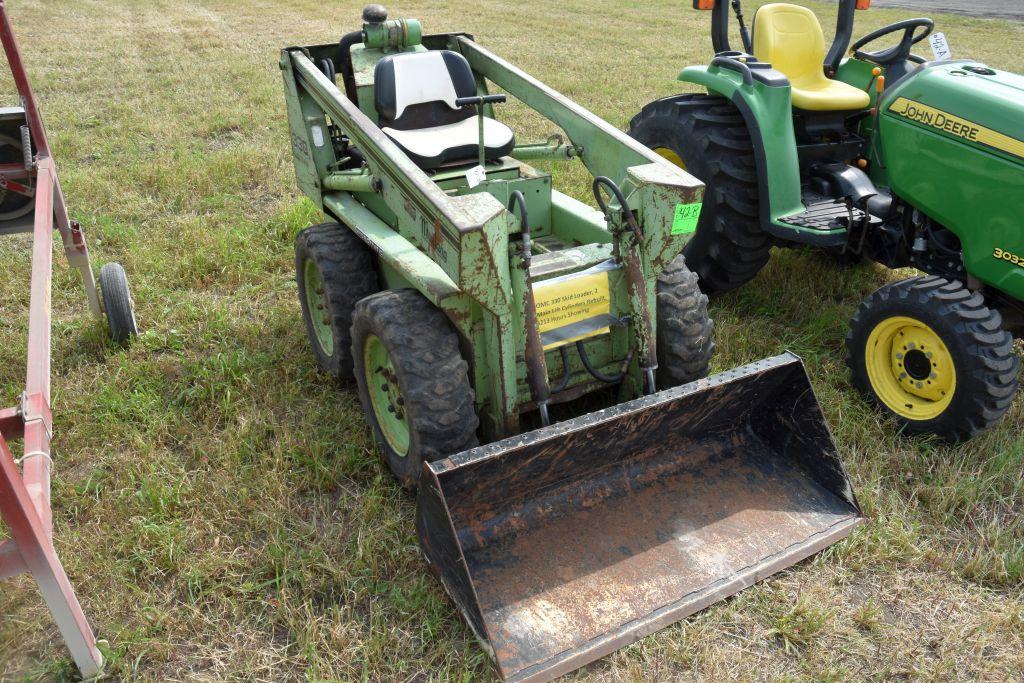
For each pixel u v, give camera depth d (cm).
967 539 318
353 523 322
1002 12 1881
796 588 293
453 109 393
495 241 272
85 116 918
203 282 528
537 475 293
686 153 472
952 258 388
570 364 321
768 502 316
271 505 330
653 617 272
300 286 432
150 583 295
